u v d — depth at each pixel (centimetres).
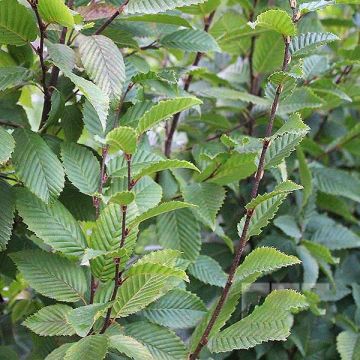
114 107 78
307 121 111
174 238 85
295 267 99
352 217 106
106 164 79
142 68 84
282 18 71
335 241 102
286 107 94
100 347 68
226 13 100
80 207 81
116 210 72
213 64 112
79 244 74
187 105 69
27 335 84
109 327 73
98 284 77
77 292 75
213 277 88
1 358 78
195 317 81
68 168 76
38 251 75
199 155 86
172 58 122
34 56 86
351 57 101
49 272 75
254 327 76
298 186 71
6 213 75
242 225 76
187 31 88
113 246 72
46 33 79
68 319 68
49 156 74
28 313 84
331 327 102
